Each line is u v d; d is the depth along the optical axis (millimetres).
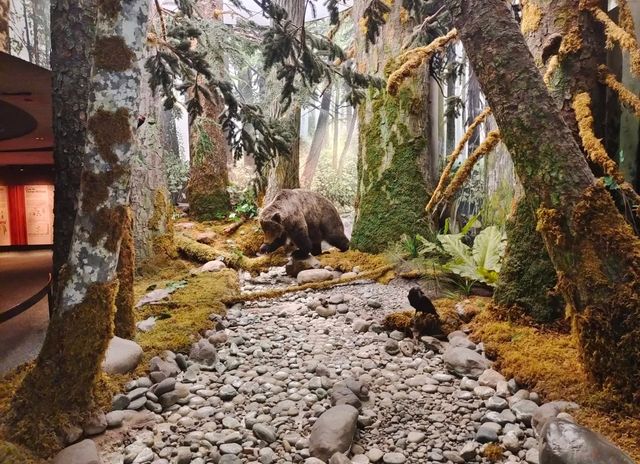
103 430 2570
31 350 3758
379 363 3621
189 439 2512
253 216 8891
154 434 2617
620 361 2596
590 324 2689
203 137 5246
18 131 5598
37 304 5199
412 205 6406
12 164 9086
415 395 3088
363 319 4527
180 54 3438
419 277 5547
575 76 3756
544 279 3820
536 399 2891
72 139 3246
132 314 3570
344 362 3621
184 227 8695
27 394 2371
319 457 2371
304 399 3000
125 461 2348
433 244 5664
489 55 2820
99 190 2357
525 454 2396
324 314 4730
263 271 6754
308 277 5910
